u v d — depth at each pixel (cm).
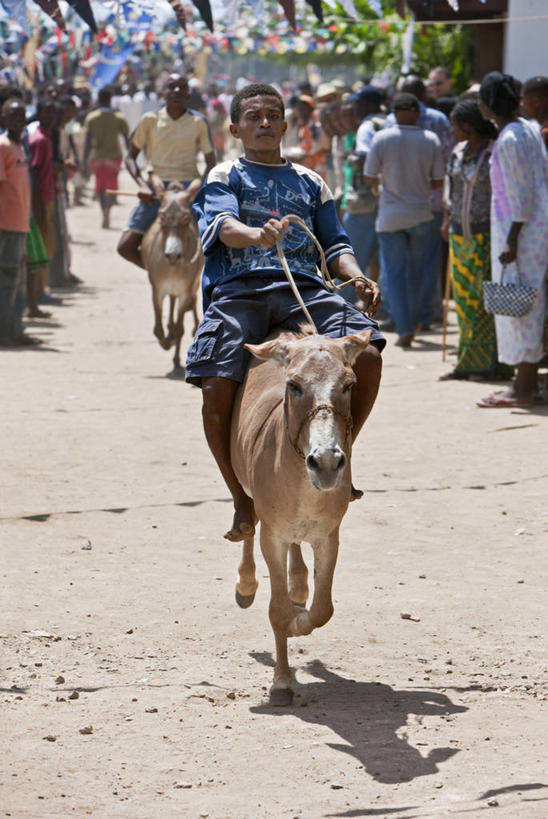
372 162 1541
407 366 1467
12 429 1163
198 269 1455
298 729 557
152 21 1502
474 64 2417
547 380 1299
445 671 629
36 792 492
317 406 507
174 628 686
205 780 504
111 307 2023
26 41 2334
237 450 616
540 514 895
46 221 1909
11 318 1631
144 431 1161
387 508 911
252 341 630
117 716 570
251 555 679
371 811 473
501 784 498
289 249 652
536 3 1573
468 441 1110
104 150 3059
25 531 858
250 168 659
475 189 1324
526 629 685
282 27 2658
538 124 1254
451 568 786
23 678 613
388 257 1561
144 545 832
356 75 5441
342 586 755
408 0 1684
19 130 1562
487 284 1179
